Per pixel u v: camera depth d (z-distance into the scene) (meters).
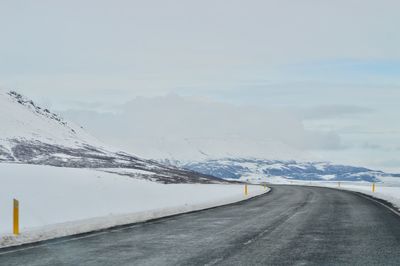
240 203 35.00
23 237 14.92
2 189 25.17
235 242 14.50
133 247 13.62
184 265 10.77
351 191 56.50
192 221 21.47
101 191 31.09
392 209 27.41
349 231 17.00
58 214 22.19
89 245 14.08
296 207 29.88
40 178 29.69
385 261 11.13
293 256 11.86
